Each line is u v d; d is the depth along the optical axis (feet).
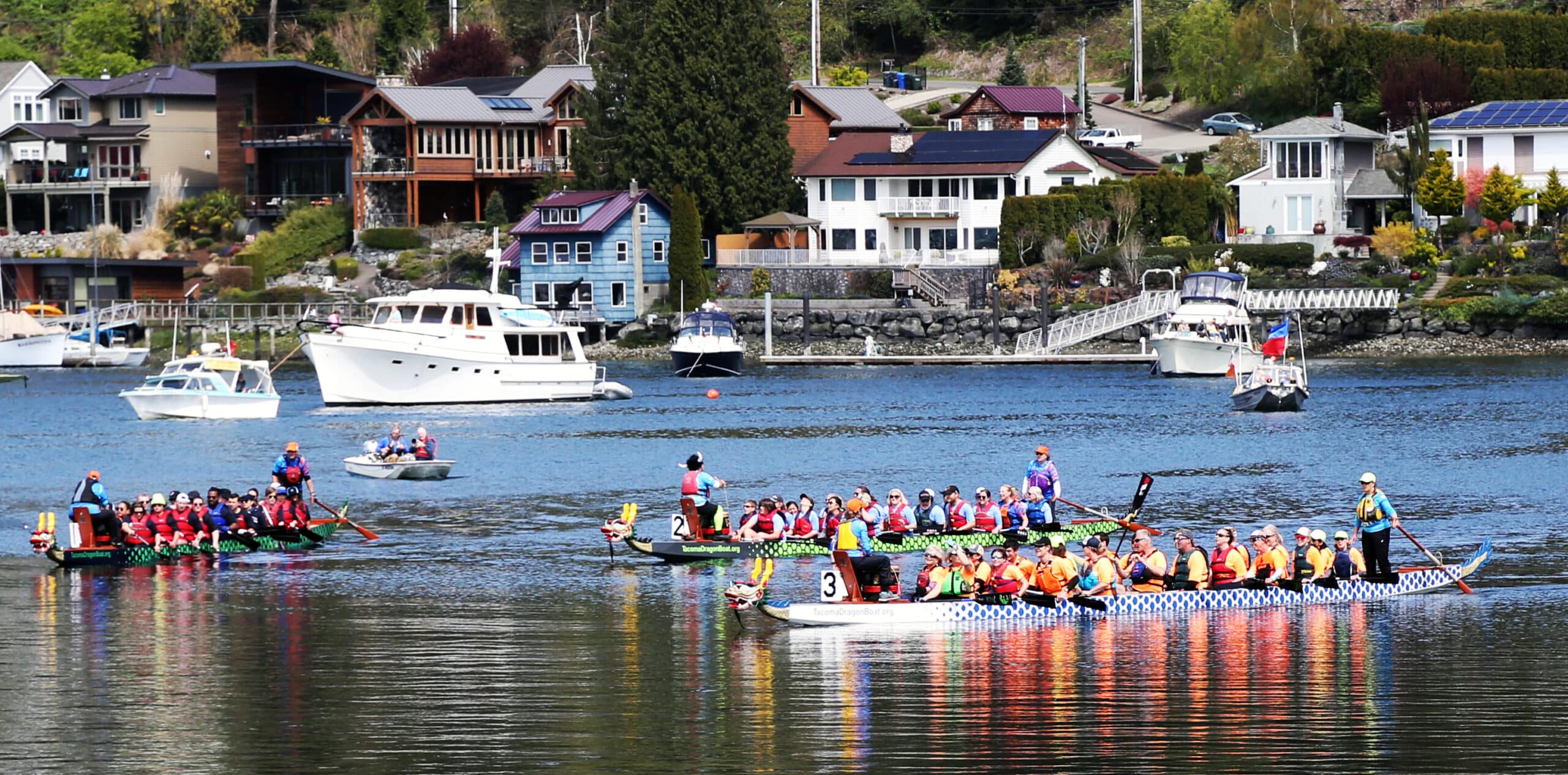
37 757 340.18
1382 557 486.38
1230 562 472.44
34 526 647.97
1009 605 455.63
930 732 351.87
